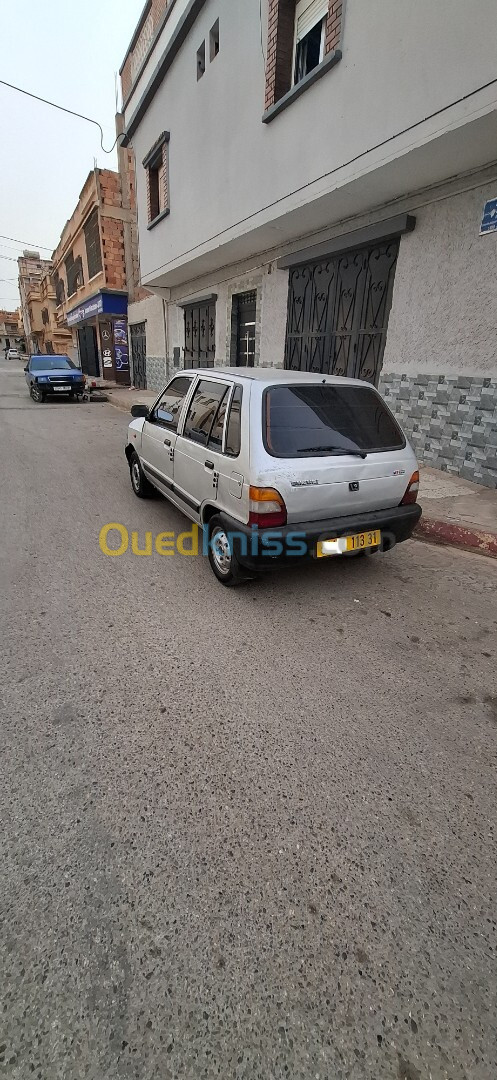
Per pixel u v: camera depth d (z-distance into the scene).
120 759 2.25
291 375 3.80
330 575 4.14
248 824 1.95
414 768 2.23
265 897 1.69
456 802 2.07
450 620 3.46
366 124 5.35
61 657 2.98
